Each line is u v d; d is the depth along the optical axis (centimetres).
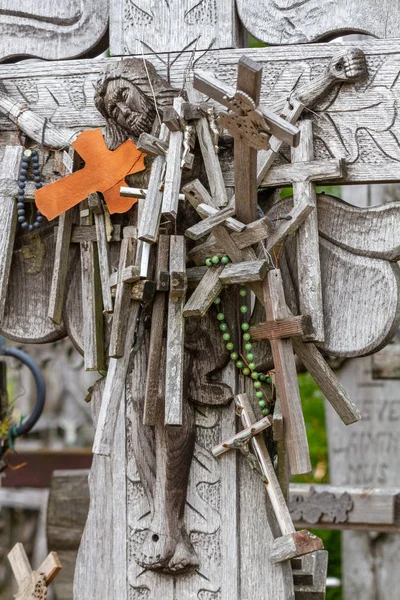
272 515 302
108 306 307
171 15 313
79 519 457
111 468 315
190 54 311
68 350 734
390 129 294
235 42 312
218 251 292
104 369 313
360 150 295
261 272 284
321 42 307
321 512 470
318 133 298
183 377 300
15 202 320
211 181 295
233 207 287
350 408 292
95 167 308
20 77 325
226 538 302
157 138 296
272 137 295
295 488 476
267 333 289
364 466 584
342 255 294
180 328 291
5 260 317
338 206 295
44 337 325
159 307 295
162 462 303
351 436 588
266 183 297
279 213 300
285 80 302
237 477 303
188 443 303
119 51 318
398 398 582
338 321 293
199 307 288
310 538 295
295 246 297
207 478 304
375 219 291
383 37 299
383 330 289
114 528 312
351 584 604
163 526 302
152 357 294
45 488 707
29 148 323
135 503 310
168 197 285
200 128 297
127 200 305
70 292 320
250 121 264
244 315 302
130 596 310
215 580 303
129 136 308
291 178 295
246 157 275
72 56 326
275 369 289
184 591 305
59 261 313
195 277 294
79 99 320
